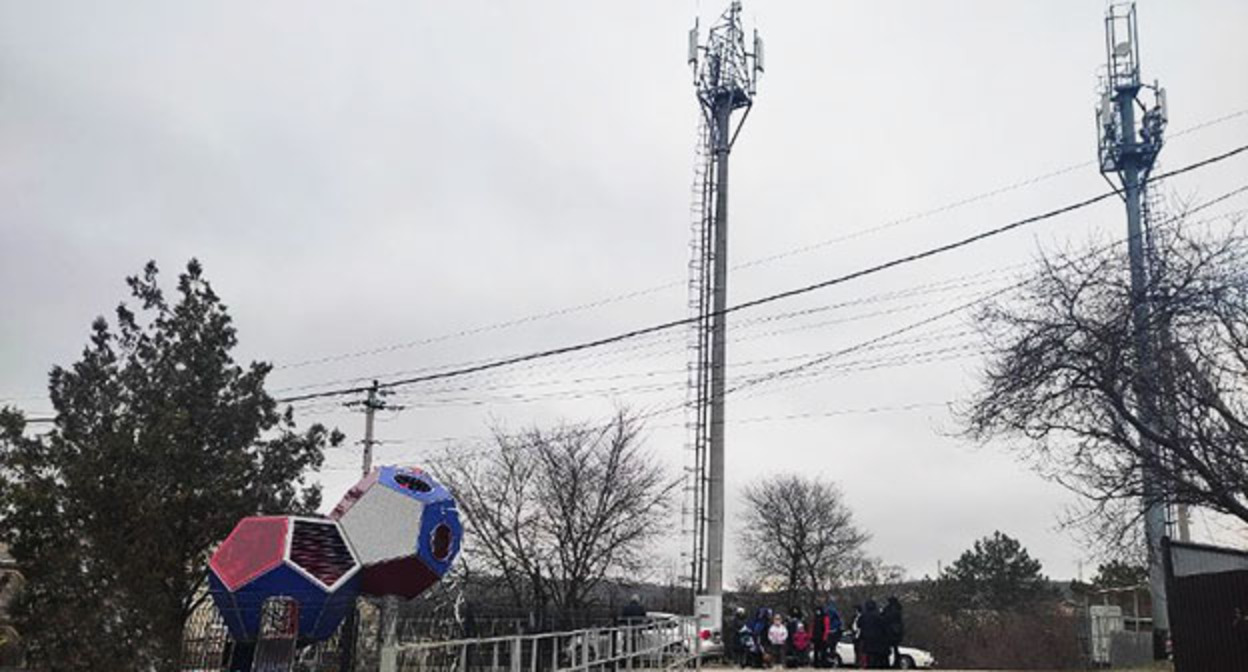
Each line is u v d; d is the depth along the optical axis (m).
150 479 22.62
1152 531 19.14
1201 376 16.64
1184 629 17.95
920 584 70.81
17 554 21.97
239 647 14.07
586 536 41.62
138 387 23.97
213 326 24.94
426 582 15.17
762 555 66.50
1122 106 28.17
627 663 18.91
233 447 24.20
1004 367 18.36
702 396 29.12
